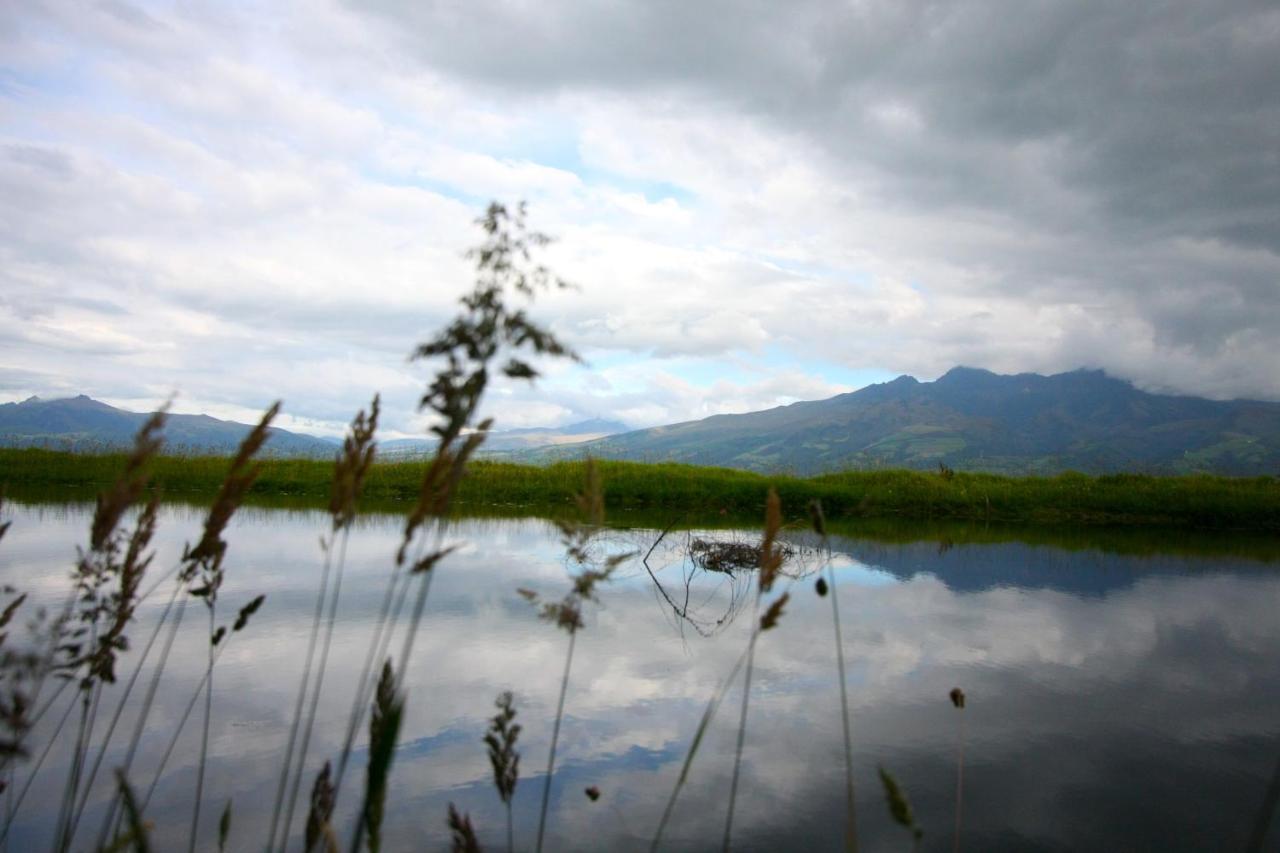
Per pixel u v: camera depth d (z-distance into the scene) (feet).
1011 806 15.06
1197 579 39.29
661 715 19.60
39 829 12.99
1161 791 15.79
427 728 18.30
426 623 26.99
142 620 25.85
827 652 25.26
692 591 34.32
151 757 16.11
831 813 14.71
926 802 15.24
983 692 21.62
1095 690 21.84
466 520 57.52
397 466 76.79
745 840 13.46
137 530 8.60
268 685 20.36
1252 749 17.97
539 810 14.62
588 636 26.35
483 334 5.41
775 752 17.51
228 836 13.00
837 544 49.85
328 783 7.97
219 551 8.52
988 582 37.50
